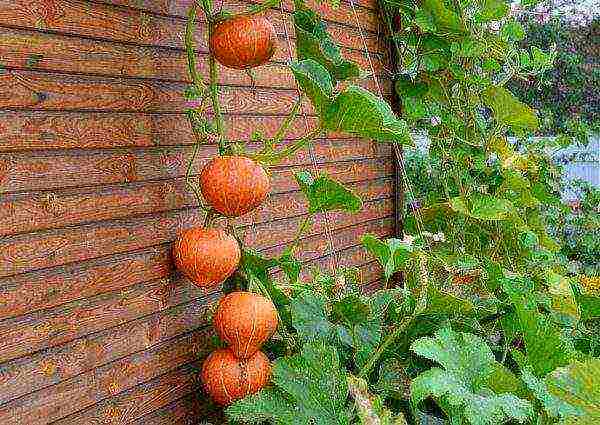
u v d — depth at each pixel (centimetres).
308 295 181
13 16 123
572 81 805
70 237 136
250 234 187
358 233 244
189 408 168
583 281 337
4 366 125
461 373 154
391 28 259
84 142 137
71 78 135
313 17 187
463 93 267
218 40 154
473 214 247
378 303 194
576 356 168
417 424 167
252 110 187
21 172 126
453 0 254
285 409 155
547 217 356
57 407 135
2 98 122
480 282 240
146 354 155
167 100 158
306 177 179
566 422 123
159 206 157
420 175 369
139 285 153
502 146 266
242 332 156
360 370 179
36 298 129
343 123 151
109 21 143
